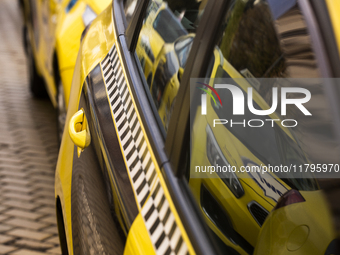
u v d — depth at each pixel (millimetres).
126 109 1414
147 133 1241
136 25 1742
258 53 1207
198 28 1189
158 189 1102
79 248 1401
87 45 2088
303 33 909
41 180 3426
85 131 1619
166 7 1579
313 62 862
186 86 1145
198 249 940
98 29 2133
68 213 1594
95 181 1401
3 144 3951
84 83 1817
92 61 1881
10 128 4281
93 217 1342
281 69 1120
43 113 4707
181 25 1412
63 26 3053
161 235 1027
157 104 1332
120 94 1503
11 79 5656
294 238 1218
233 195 1281
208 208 1214
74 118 1720
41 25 4020
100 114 1539
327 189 889
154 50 1516
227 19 1154
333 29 851
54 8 3543
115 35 1862
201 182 1222
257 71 1217
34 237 2748
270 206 1326
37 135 4195
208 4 1177
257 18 1193
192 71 1144
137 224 1105
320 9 892
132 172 1222
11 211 2998
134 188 1183
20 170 3539
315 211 1219
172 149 1121
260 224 1307
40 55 3990
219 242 1176
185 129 1091
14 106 4816
